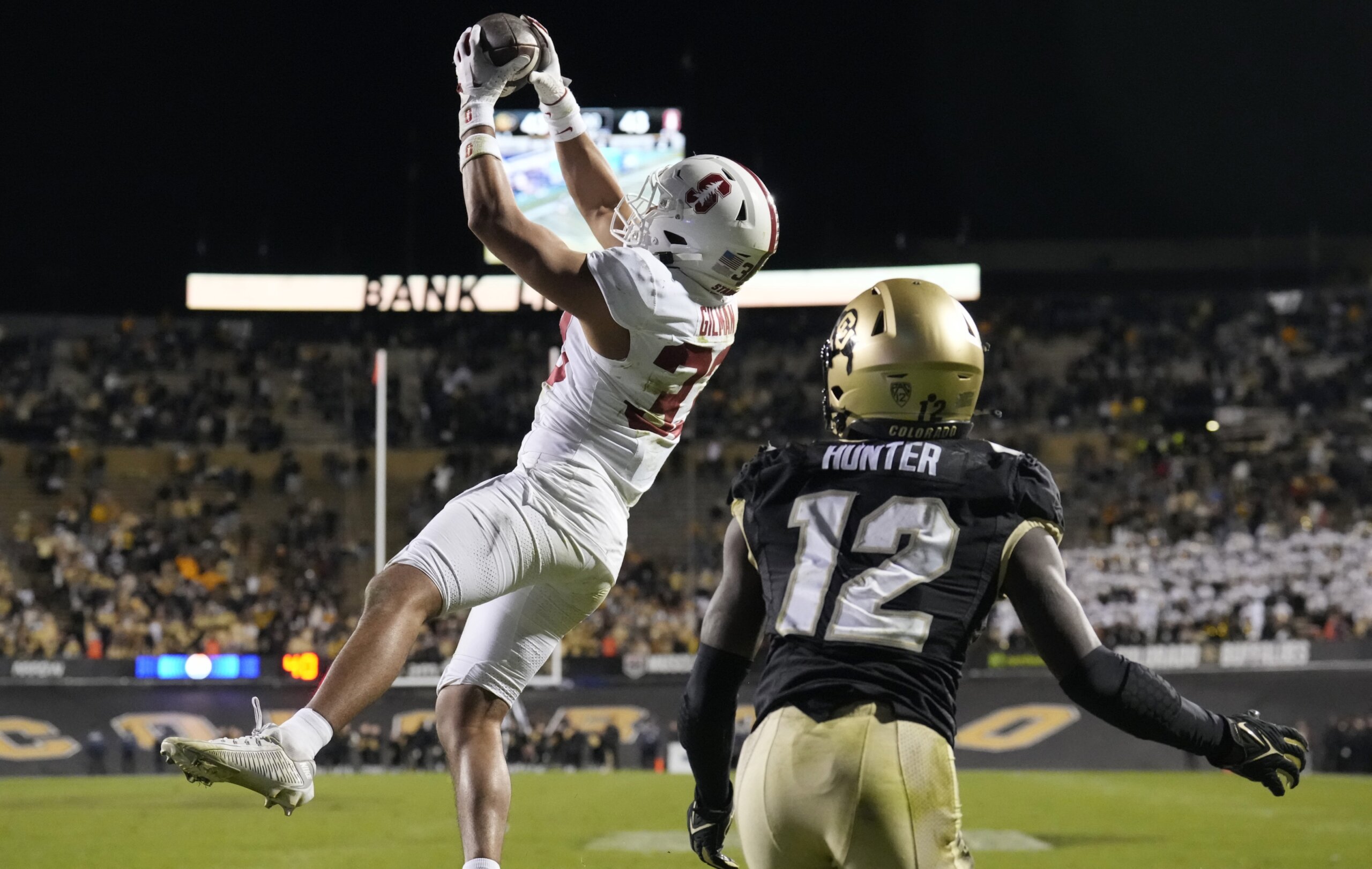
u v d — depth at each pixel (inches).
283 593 1034.1
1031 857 347.9
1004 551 117.6
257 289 1261.1
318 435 1213.7
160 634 952.9
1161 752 829.2
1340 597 951.0
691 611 1007.0
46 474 1126.4
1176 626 928.3
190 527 1095.6
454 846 363.3
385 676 150.7
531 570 165.8
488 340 1300.4
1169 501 1111.0
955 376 127.6
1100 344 1259.2
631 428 170.4
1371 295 1255.5
